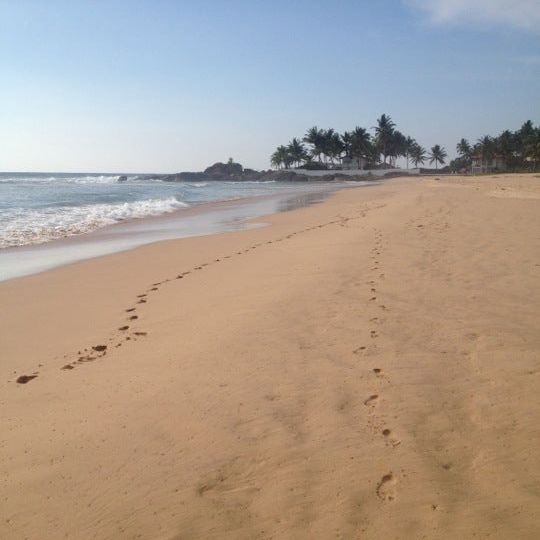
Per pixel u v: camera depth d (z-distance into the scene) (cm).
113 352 540
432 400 379
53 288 887
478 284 688
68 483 311
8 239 1530
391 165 12006
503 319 543
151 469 318
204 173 12450
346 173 10381
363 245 1019
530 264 793
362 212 1955
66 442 357
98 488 304
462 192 2764
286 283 740
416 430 342
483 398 378
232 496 289
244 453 327
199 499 288
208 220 2102
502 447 318
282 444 334
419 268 790
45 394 445
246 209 2670
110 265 1089
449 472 298
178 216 2314
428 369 429
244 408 383
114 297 792
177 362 482
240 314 606
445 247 961
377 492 285
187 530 266
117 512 283
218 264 999
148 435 356
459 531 254
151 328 612
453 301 614
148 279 915
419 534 254
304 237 1279
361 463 310
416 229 1209
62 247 1381
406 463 308
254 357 474
